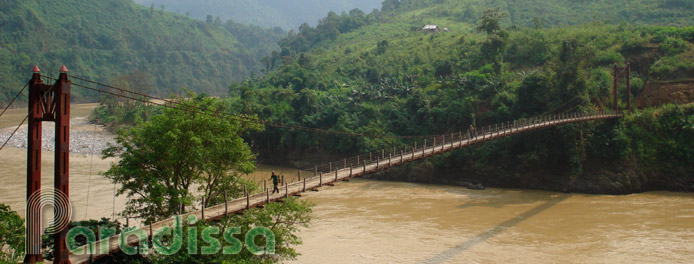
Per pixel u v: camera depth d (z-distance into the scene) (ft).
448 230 120.16
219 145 94.79
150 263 72.02
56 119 55.47
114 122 367.86
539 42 273.13
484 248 105.50
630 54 238.27
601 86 210.18
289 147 260.62
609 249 103.55
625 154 177.27
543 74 207.00
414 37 414.62
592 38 271.28
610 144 180.24
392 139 223.71
